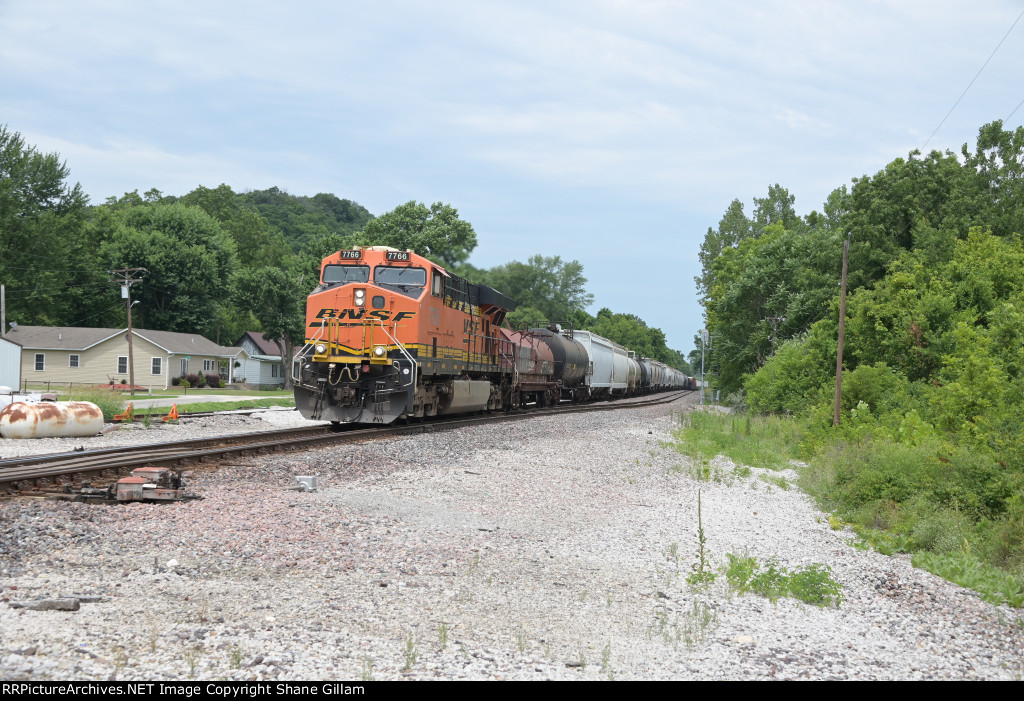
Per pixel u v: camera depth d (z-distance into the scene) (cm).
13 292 7231
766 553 1156
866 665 702
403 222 7881
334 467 1502
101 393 2881
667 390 10900
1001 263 3231
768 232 7169
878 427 2458
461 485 1438
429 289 2311
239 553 861
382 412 2225
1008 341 2661
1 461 1326
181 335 7544
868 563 1184
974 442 1914
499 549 1002
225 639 601
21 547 828
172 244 8706
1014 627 930
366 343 2225
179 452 1589
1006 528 1438
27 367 6575
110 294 8362
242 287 8094
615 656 657
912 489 1664
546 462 1836
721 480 1894
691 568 1012
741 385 6175
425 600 761
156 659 554
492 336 3112
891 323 3294
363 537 984
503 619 730
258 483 1300
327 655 589
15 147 7856
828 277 4819
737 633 759
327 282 2350
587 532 1161
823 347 3703
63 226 7950
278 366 9000
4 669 511
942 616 934
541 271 10938
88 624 611
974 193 4094
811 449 2648
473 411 3081
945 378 2900
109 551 838
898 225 4206
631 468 1894
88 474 1270
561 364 4297
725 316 6006
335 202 18200
